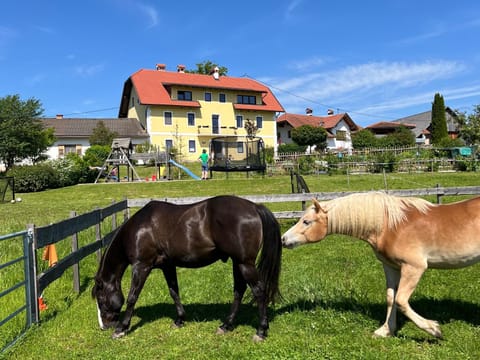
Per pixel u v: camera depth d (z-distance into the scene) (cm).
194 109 5050
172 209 476
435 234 392
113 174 2977
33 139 3644
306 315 488
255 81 5738
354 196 434
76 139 4631
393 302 427
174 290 498
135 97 5297
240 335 456
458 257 390
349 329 446
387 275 436
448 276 602
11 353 433
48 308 575
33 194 2311
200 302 579
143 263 472
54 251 588
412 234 398
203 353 412
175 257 464
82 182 2864
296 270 682
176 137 4709
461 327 432
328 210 440
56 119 4925
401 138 5047
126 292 641
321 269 685
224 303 567
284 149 4938
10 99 3628
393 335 428
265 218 447
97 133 4400
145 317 535
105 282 493
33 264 509
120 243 489
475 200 400
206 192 2094
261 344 420
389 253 409
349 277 633
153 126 4828
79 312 557
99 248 762
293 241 447
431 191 1016
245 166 2508
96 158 3597
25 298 545
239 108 5228
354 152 3117
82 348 448
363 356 382
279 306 528
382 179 2219
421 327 391
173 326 495
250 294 549
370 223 417
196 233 452
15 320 516
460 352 381
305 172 2872
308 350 401
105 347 446
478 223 382
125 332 479
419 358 375
